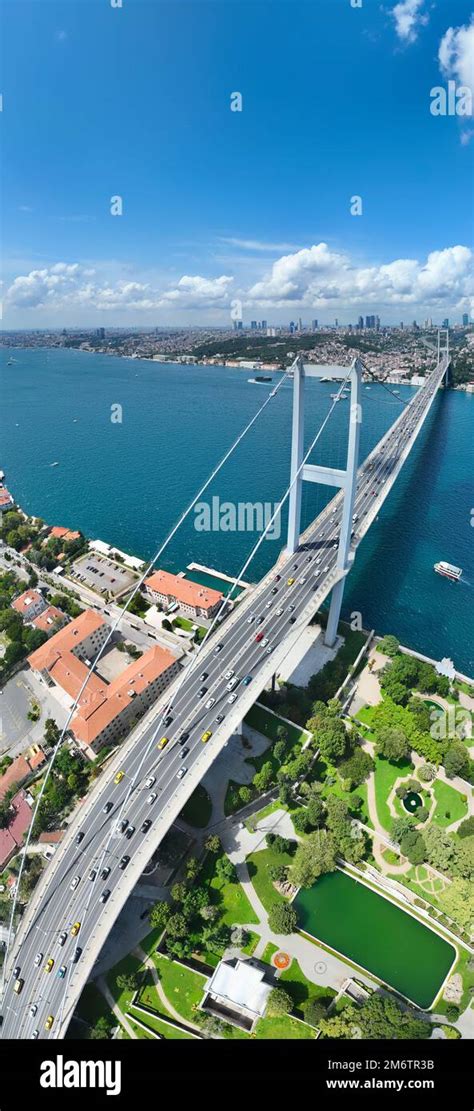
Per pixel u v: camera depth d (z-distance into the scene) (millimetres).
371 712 158250
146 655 167375
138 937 111438
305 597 167375
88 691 159000
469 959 104625
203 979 105312
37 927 101562
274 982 103812
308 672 173125
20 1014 93125
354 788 137625
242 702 133125
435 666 173500
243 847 126000
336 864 122375
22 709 168000
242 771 142000
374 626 198125
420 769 138000
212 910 111062
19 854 125688
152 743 126688
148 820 112688
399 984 103750
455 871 116375
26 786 140250
